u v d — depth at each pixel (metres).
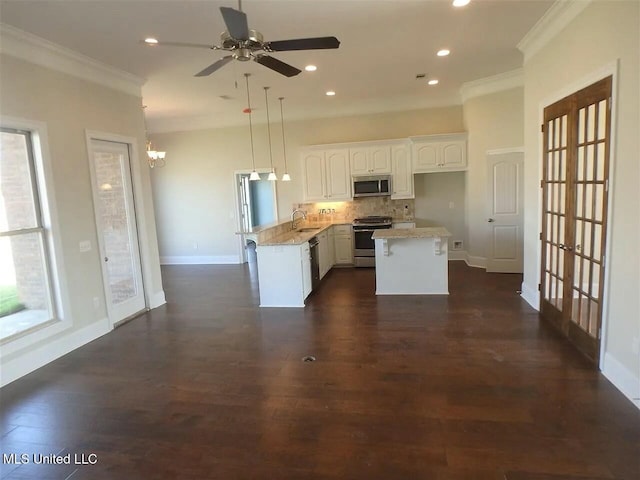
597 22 3.07
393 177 7.45
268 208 9.97
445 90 6.97
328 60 4.91
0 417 2.90
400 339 3.98
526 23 4.00
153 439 2.56
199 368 3.57
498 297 5.20
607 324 3.04
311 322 4.63
